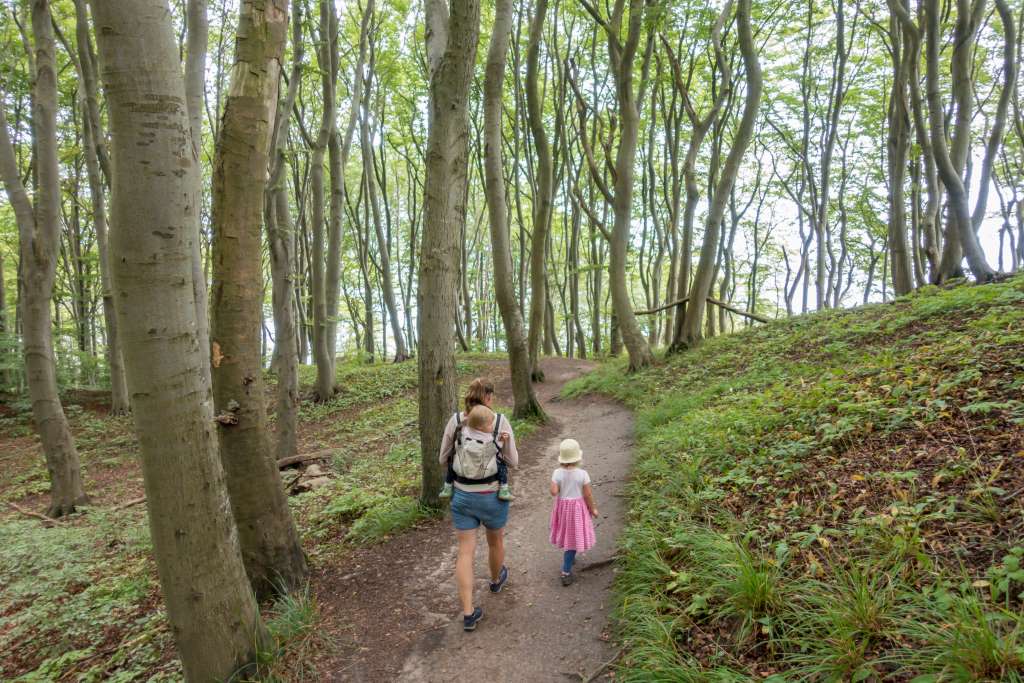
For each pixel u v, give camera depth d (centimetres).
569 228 3003
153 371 295
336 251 1772
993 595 258
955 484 353
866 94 2038
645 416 874
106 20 271
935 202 1260
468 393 421
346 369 2183
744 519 404
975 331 629
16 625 546
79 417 1694
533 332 1628
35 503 1036
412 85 2291
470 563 401
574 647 357
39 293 888
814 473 435
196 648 322
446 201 604
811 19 1808
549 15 2066
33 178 1723
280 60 443
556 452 857
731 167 1333
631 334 1422
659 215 2736
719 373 1023
